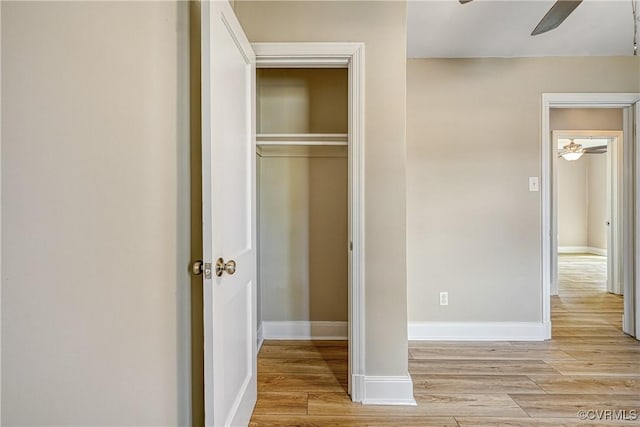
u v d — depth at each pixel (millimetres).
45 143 652
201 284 1406
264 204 2861
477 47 2668
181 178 1249
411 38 2516
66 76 701
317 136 2541
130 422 926
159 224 1088
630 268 2932
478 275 2875
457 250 2881
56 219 678
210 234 1192
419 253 2883
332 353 2553
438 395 1970
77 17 730
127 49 916
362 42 1906
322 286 2867
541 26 1979
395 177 1913
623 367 2328
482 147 2871
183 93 1268
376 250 1919
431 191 2879
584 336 2914
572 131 4160
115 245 859
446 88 2869
